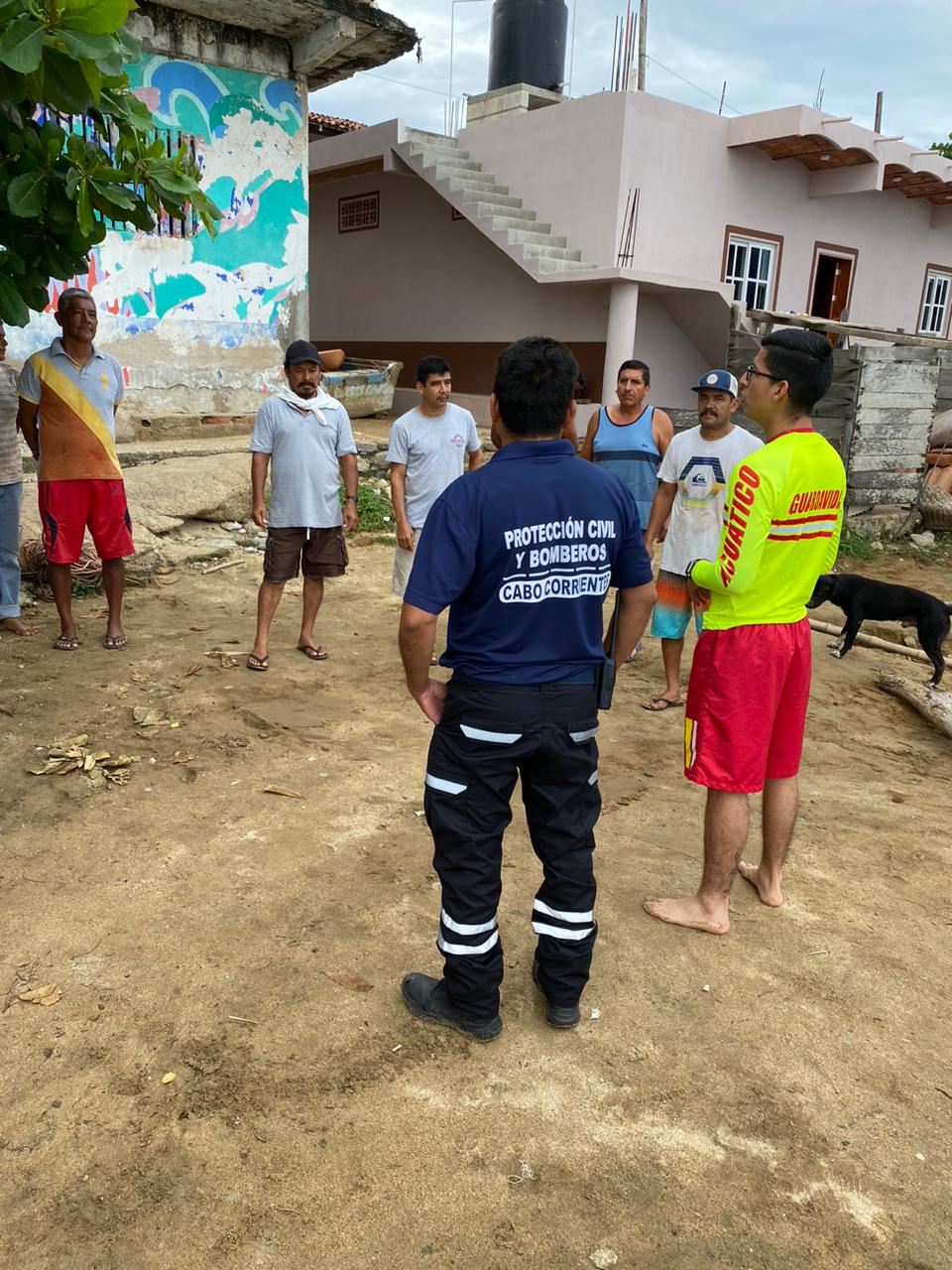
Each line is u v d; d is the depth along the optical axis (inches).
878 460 450.0
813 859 152.1
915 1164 92.8
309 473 218.2
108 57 114.8
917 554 446.0
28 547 270.5
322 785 167.5
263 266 429.4
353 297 693.3
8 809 152.9
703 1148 93.7
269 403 217.2
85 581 282.0
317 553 227.9
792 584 119.4
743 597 118.4
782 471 113.0
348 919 128.0
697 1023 112.0
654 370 542.3
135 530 316.5
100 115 133.6
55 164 128.0
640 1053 106.6
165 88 384.5
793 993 118.1
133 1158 89.2
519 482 93.2
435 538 93.1
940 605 257.1
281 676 223.6
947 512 464.4
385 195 646.5
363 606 291.1
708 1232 84.3
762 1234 84.4
